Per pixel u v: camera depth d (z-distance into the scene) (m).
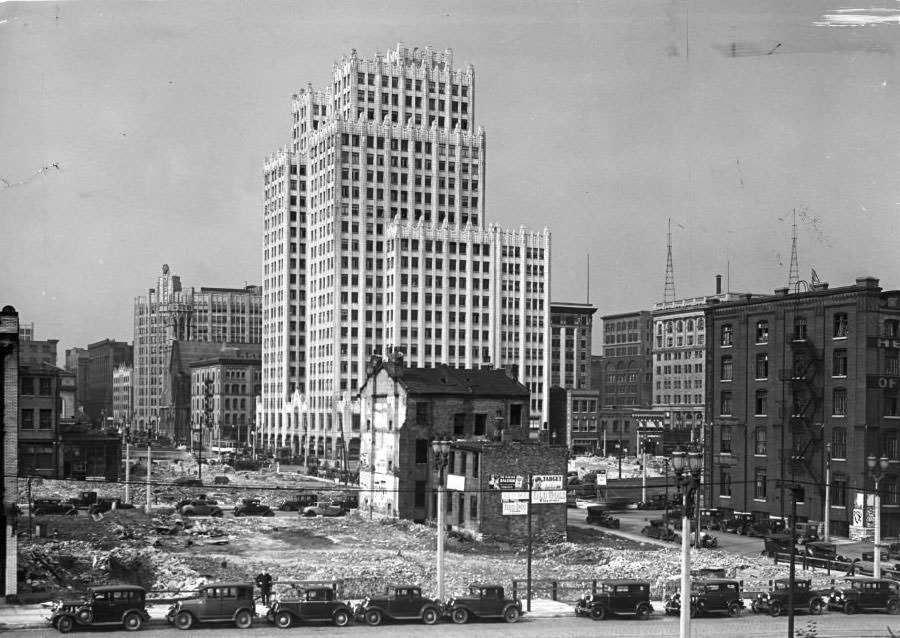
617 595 45.25
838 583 54.88
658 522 83.88
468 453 74.75
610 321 195.50
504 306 192.88
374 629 41.69
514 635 40.78
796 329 86.00
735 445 91.44
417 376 88.88
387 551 68.12
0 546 48.44
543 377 195.50
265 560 62.44
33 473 107.62
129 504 95.12
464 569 59.53
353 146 193.75
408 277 186.62
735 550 74.38
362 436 95.06
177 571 56.75
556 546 70.62
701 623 44.69
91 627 40.75
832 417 81.81
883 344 79.69
